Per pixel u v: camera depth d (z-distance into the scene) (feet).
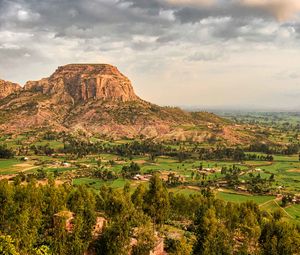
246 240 398.62
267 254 367.66
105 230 329.72
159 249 345.51
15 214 328.90
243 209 475.72
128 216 360.69
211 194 583.58
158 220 440.45
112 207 420.36
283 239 370.53
